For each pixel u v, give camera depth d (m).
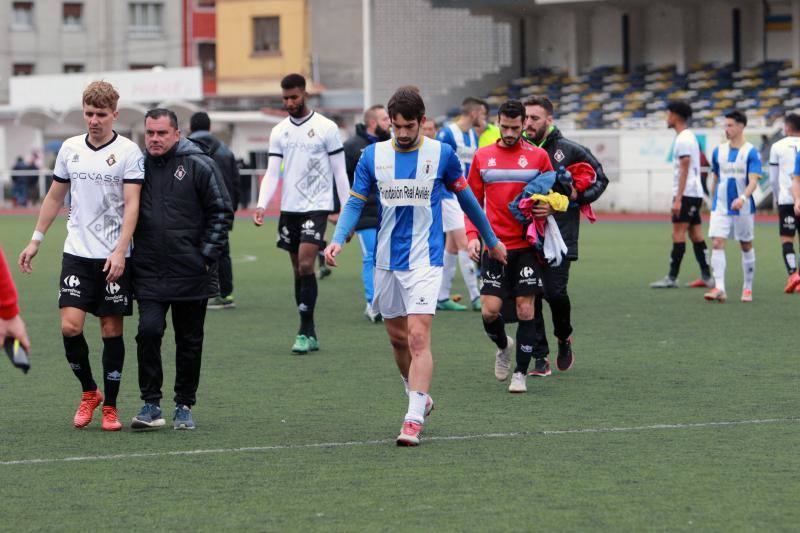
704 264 33.25
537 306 19.70
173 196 15.41
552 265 18.25
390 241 15.05
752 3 83.81
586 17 88.62
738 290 32.50
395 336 15.62
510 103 17.66
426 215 14.95
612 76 86.94
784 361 20.97
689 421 16.00
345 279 37.47
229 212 15.59
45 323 26.95
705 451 14.23
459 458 13.96
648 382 19.06
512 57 90.12
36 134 103.56
